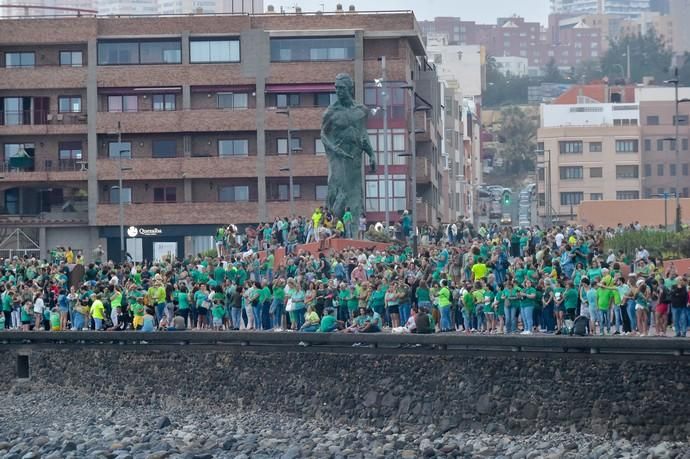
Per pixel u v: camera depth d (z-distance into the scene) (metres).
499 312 67.25
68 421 67.62
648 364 53.47
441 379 59.03
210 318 77.94
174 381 69.75
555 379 55.69
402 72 145.38
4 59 148.38
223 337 67.50
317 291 70.94
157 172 147.00
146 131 146.12
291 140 145.75
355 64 145.38
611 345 54.12
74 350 74.19
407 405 59.97
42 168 148.62
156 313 77.56
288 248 95.75
